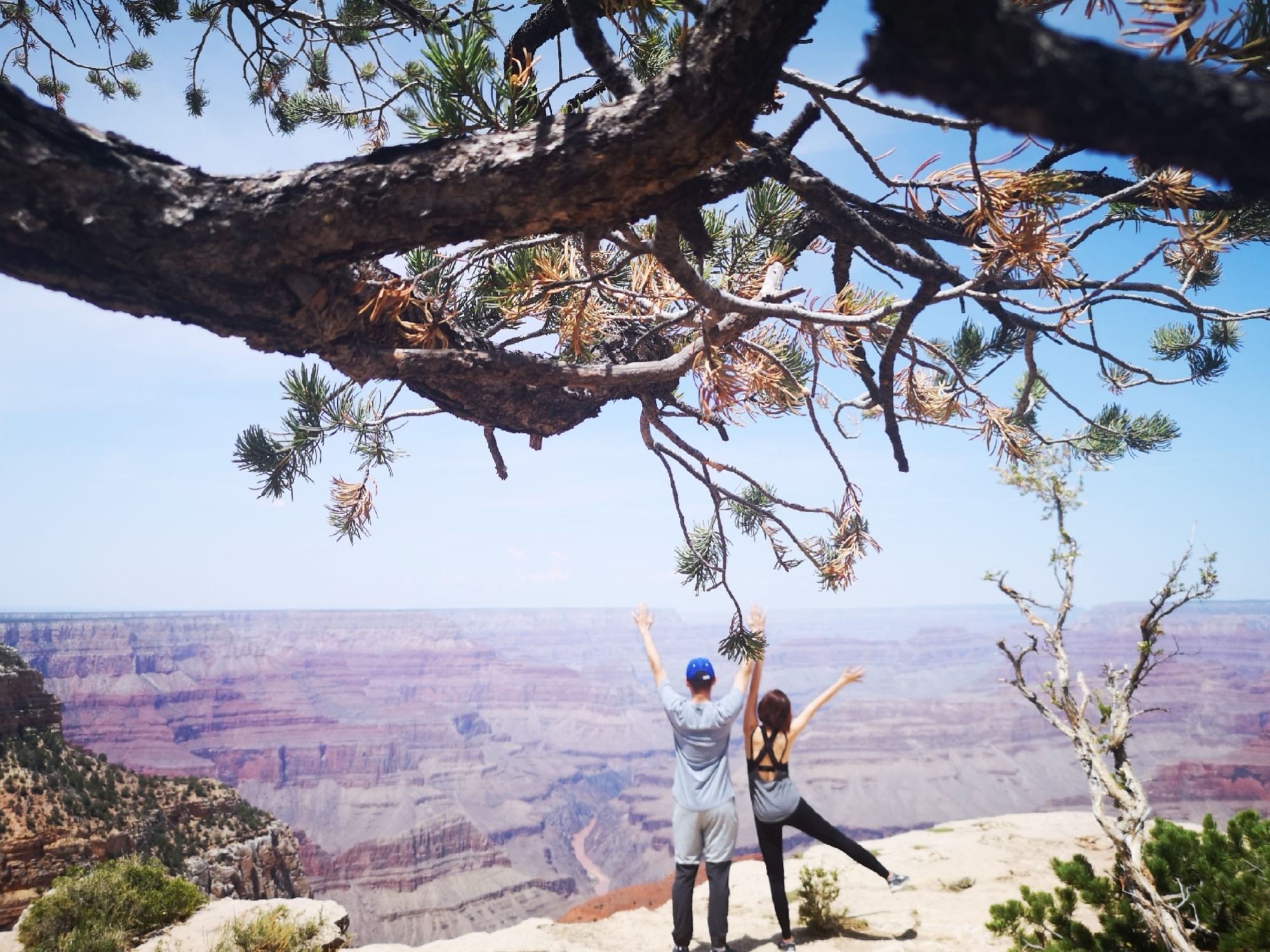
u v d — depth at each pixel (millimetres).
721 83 1674
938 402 3863
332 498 4066
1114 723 4562
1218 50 1372
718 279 3816
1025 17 908
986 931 6375
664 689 5512
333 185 1900
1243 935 4422
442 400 3482
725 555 4820
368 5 5777
